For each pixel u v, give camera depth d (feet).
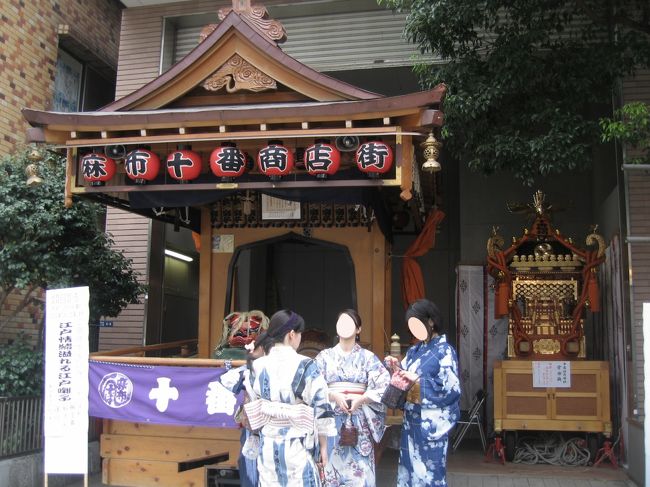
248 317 24.39
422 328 15.47
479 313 32.01
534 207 27.30
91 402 20.57
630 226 23.65
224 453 20.54
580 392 24.93
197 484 20.63
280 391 12.43
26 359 22.26
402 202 26.91
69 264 23.80
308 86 19.89
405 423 15.56
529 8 23.06
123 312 31.99
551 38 28.02
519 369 25.36
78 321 18.79
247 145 20.15
